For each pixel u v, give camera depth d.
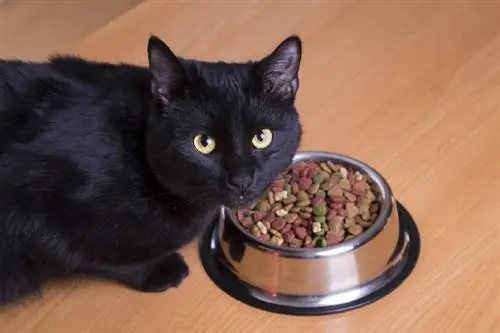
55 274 1.29
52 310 1.28
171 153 1.15
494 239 1.35
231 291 1.30
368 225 1.32
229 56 1.75
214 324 1.25
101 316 1.27
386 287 1.28
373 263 1.28
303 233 1.31
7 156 1.15
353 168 1.42
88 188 1.16
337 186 1.37
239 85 1.17
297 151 1.36
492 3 1.92
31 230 1.20
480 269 1.30
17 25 2.10
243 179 1.15
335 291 1.27
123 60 1.70
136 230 1.21
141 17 1.84
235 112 1.15
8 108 1.17
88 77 1.23
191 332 1.23
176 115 1.15
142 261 1.27
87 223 1.19
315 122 1.61
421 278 1.30
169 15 1.85
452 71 1.72
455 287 1.28
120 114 1.18
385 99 1.66
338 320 1.25
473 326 1.21
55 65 1.27
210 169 1.16
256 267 1.28
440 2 1.93
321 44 1.80
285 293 1.27
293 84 1.19
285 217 1.34
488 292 1.26
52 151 1.15
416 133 1.58
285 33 1.82
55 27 2.08
